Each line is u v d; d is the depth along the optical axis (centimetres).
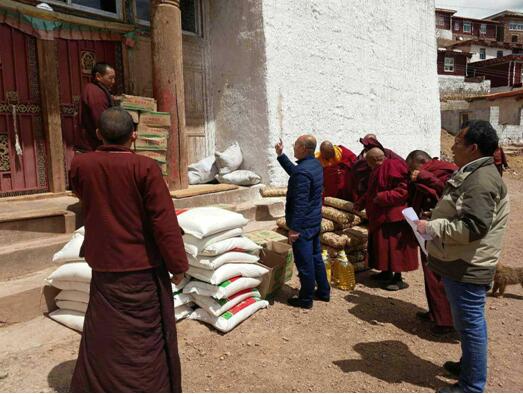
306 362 338
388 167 466
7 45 509
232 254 391
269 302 448
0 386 281
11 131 520
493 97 2412
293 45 742
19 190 532
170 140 589
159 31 568
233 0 720
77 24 565
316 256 452
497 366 340
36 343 331
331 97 835
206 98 765
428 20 1177
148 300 239
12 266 391
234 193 652
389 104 1023
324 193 637
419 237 307
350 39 873
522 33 5122
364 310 442
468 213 264
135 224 235
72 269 345
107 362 234
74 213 464
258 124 715
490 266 279
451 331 394
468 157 281
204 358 337
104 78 455
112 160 235
